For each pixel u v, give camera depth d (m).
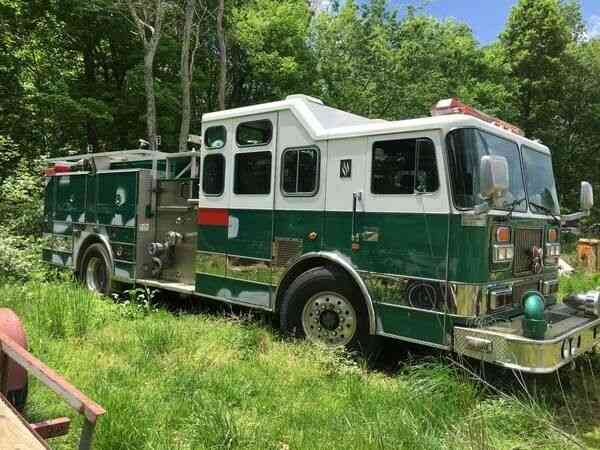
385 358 5.28
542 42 25.33
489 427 3.59
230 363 4.61
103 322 5.79
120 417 3.23
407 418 3.44
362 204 4.87
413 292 4.53
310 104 5.51
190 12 15.79
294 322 5.34
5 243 8.09
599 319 4.79
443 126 4.42
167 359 4.64
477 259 4.25
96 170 8.04
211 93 21.78
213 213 6.19
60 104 15.22
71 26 17.02
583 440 3.71
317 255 5.14
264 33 18.92
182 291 6.48
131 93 17.81
